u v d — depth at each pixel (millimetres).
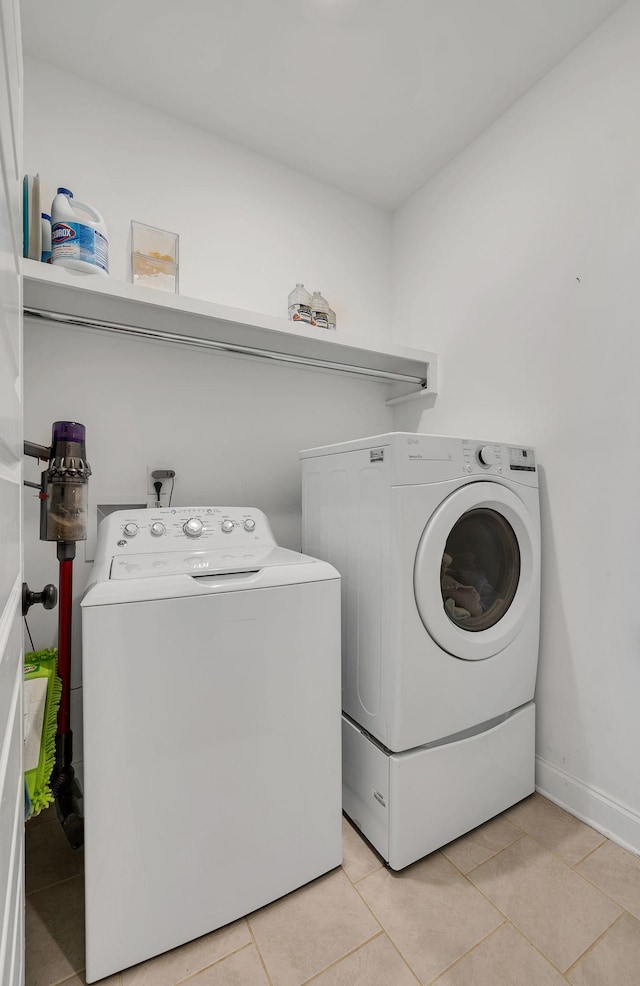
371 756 1314
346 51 1520
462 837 1359
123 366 1678
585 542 1450
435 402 2078
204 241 1845
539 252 1610
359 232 2275
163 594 988
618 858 1279
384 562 1263
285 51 1521
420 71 1590
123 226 1675
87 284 1311
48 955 1003
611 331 1386
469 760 1349
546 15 1392
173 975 970
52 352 1556
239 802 1071
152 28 1442
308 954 1014
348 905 1130
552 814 1460
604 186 1403
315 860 1186
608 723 1379
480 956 1008
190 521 1414
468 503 1324
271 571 1144
